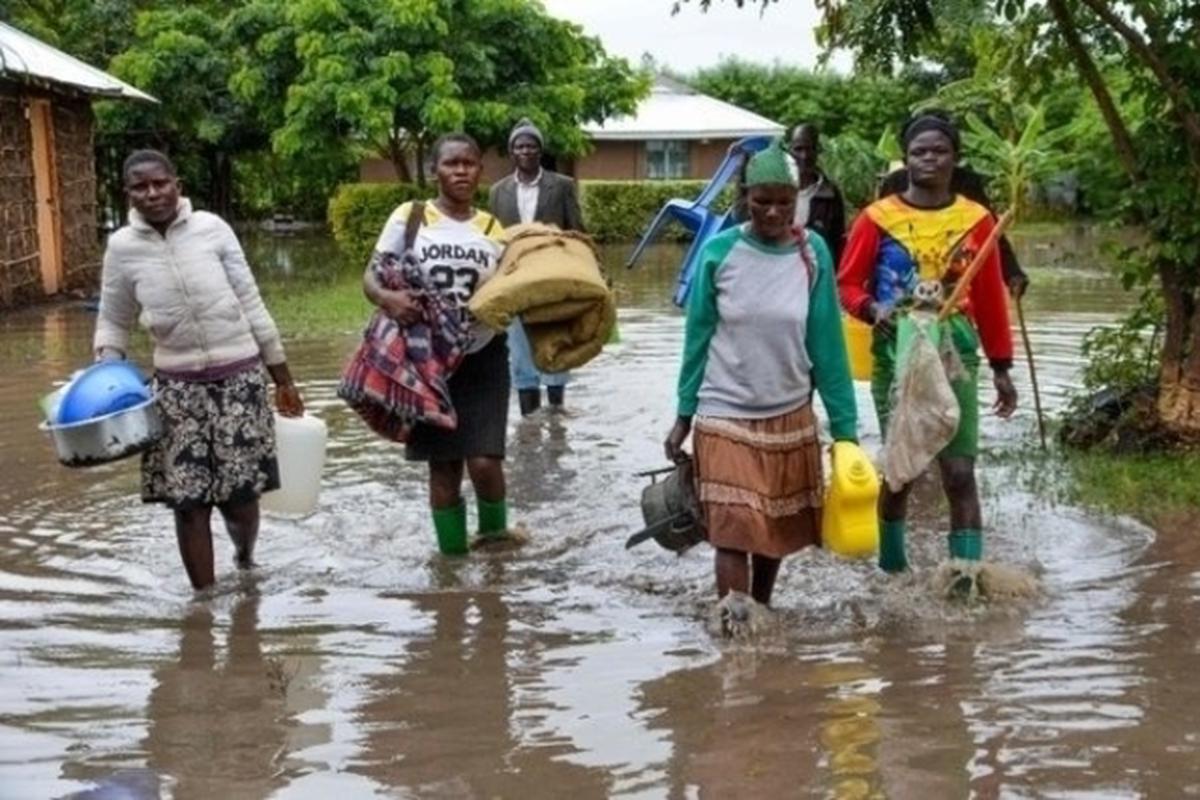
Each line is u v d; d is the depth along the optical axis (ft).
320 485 25.66
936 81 135.23
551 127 96.58
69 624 20.79
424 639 20.11
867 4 29.99
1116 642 19.30
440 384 22.91
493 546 24.68
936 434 20.61
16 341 52.49
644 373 43.75
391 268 23.04
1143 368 32.24
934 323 21.02
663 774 15.33
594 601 21.85
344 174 121.29
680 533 21.07
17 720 17.06
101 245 96.22
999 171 66.64
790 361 19.92
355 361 23.13
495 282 22.71
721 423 20.01
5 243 64.08
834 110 157.48
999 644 19.34
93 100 76.33
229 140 113.19
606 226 123.75
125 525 26.25
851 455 19.98
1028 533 24.76
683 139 143.54
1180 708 16.89
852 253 22.41
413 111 90.22
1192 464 28.50
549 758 15.81
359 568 23.66
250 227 142.10
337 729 16.75
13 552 24.56
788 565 23.18
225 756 15.97
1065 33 29.19
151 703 17.62
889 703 17.25
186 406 21.94
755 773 15.30
